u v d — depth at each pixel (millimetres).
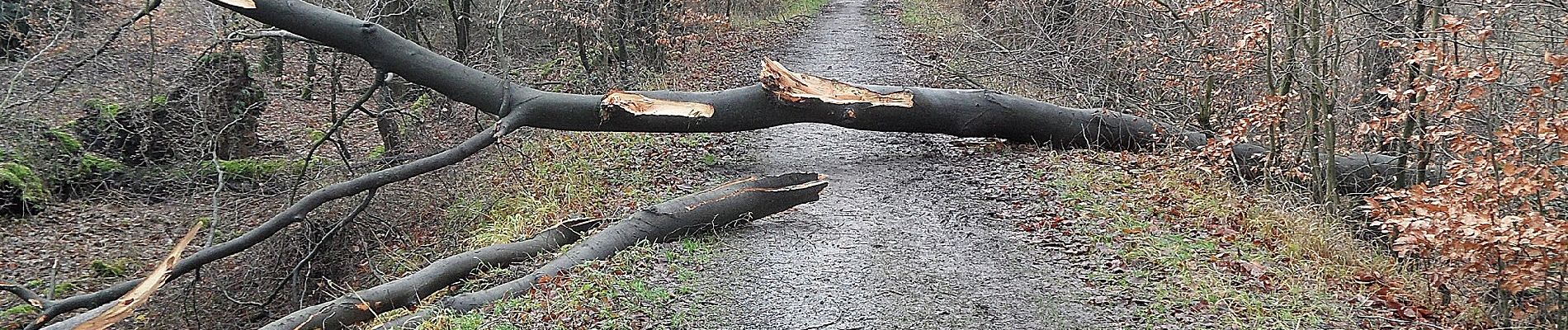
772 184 9656
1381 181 11133
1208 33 11289
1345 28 10852
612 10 15930
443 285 8812
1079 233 9141
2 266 13047
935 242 9078
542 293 7930
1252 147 11836
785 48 20562
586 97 10898
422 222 11992
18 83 13992
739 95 11141
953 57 18281
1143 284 7898
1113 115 12047
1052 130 11938
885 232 9375
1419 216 6977
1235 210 9664
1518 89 8000
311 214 12133
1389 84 10227
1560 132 6480
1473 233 6473
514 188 11594
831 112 11188
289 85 18984
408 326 7633
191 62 15234
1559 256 6637
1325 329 7062
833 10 27031
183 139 15188
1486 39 8094
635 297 7828
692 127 11086
